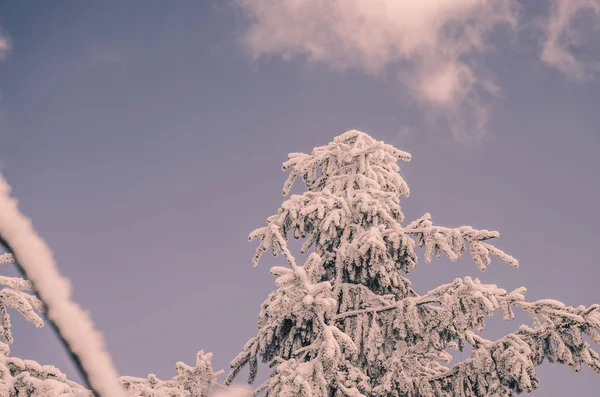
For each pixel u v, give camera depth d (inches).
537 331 310.7
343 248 375.9
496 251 336.5
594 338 293.3
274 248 363.9
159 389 313.4
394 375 330.6
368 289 375.6
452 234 348.8
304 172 435.2
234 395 323.3
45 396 201.8
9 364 213.6
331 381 308.3
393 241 360.8
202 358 334.3
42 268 17.8
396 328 343.6
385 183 424.5
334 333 266.2
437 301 326.3
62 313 18.2
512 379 302.0
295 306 277.0
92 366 18.8
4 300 174.7
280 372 263.9
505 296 318.3
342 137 444.1
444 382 343.3
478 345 335.6
